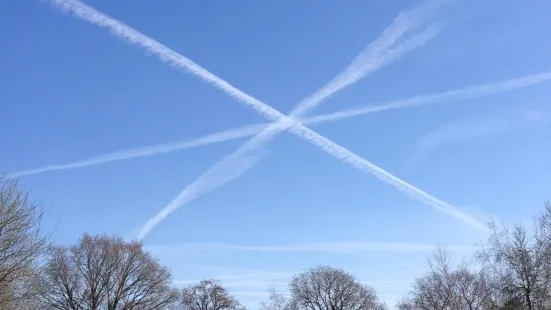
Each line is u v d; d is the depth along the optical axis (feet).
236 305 270.87
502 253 122.01
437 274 164.04
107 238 197.67
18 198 83.46
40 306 158.71
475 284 131.64
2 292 79.82
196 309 262.26
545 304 114.21
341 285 262.88
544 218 123.34
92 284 186.80
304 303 261.85
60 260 175.63
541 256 118.42
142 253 203.10
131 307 194.39
